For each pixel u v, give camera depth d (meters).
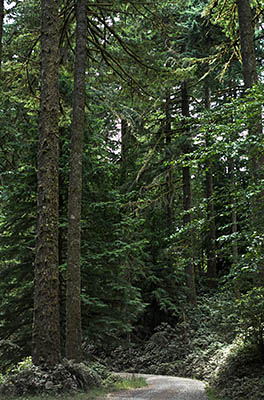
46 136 10.53
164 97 19.52
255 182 8.46
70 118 13.95
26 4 14.29
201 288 23.02
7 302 13.12
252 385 8.66
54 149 10.55
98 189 14.48
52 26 11.07
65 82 14.38
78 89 11.79
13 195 13.27
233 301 10.02
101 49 13.47
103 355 19.39
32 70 12.64
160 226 21.41
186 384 11.49
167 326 19.09
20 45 13.38
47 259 9.91
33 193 13.05
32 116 15.38
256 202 8.14
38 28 13.13
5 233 13.83
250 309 8.85
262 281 8.37
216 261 22.67
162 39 18.39
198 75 19.97
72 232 10.90
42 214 10.15
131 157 22.39
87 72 14.78
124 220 14.66
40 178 10.35
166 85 14.91
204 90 22.11
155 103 18.62
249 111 7.70
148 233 20.50
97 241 13.79
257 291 8.44
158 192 20.66
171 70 14.30
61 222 13.52
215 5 14.27
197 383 11.82
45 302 9.70
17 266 13.04
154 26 14.88
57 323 9.76
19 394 8.37
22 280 13.18
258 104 7.33
